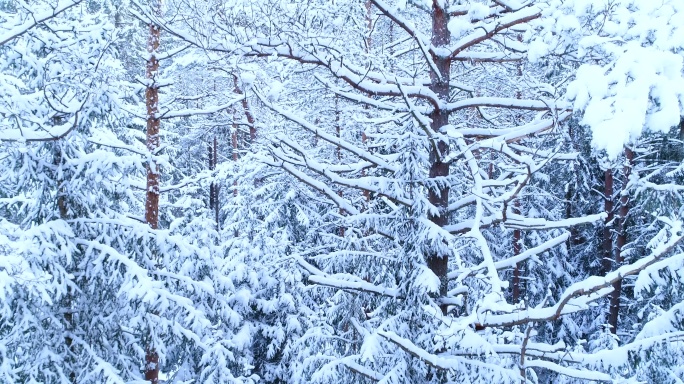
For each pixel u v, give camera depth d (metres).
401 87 6.57
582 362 5.62
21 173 7.56
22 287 6.56
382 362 7.26
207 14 6.27
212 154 30.00
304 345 9.90
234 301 14.97
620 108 3.79
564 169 17.09
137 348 9.16
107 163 7.84
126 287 7.73
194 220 14.92
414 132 7.48
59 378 7.62
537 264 18.66
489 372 5.90
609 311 16.22
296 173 7.86
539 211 18.16
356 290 8.23
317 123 12.81
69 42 7.30
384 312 7.90
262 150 9.32
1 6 6.91
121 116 7.86
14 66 7.44
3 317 6.71
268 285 15.38
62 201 8.12
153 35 9.39
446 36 7.64
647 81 3.82
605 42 4.82
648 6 4.48
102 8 7.89
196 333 9.38
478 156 8.05
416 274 7.25
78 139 8.13
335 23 6.67
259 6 6.12
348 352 9.09
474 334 5.14
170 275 8.85
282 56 7.02
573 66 6.47
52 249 7.35
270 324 15.91
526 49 6.86
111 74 7.84
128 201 11.41
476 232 4.84
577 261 19.69
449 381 6.70
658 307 7.62
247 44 6.33
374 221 7.77
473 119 10.20
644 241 14.48
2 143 7.15
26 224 8.08
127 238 8.45
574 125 7.40
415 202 7.30
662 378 5.84
